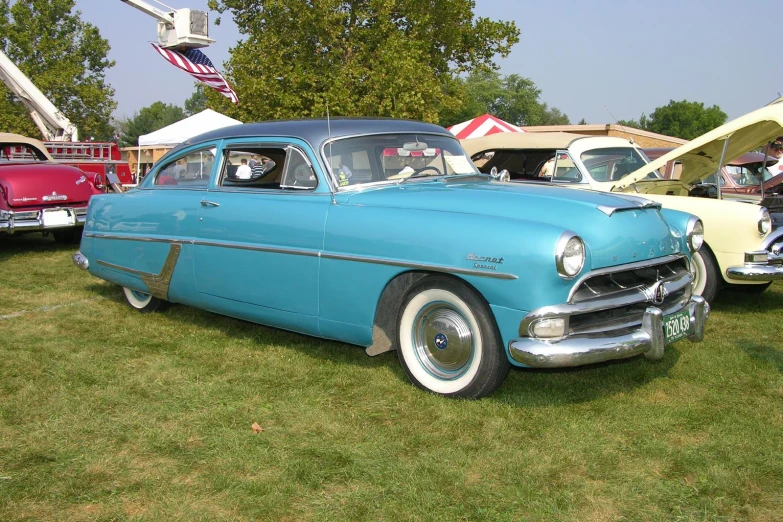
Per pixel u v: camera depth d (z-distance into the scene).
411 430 3.47
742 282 5.80
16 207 8.52
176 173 5.41
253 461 3.13
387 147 4.67
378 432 3.45
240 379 4.22
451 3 18.16
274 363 4.52
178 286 5.18
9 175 8.58
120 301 6.32
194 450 3.26
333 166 4.40
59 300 6.35
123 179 13.07
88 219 6.05
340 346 4.90
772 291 6.99
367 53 17.20
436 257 3.73
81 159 12.61
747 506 2.75
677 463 3.11
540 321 3.44
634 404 3.80
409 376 4.05
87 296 6.53
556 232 3.45
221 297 4.88
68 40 31.09
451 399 3.84
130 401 3.85
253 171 4.87
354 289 4.08
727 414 3.66
